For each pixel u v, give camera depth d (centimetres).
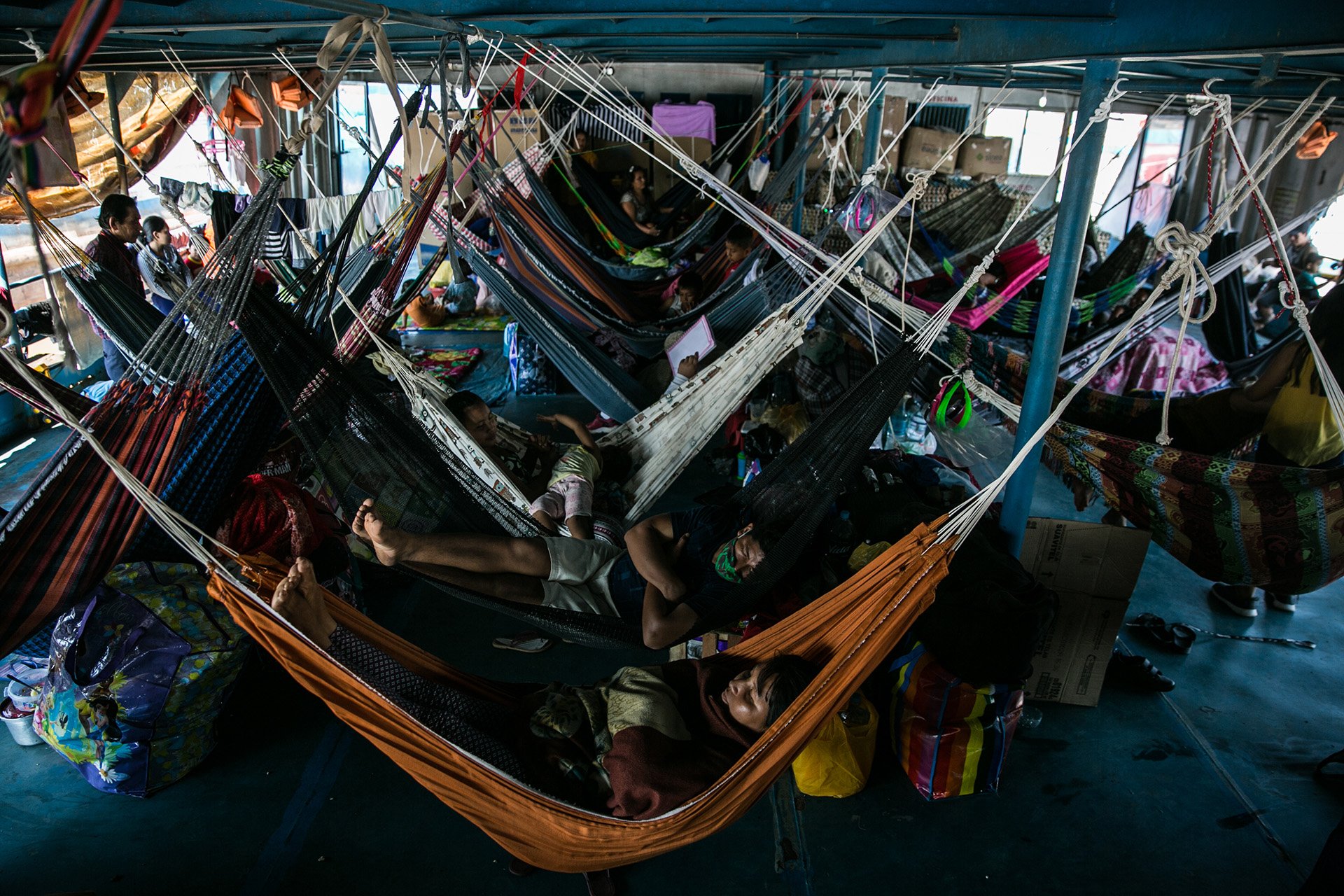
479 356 647
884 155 279
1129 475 272
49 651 259
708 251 598
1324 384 189
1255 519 257
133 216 387
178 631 248
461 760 167
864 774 261
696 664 215
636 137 842
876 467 332
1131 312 577
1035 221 690
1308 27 158
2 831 236
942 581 257
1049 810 258
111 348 389
